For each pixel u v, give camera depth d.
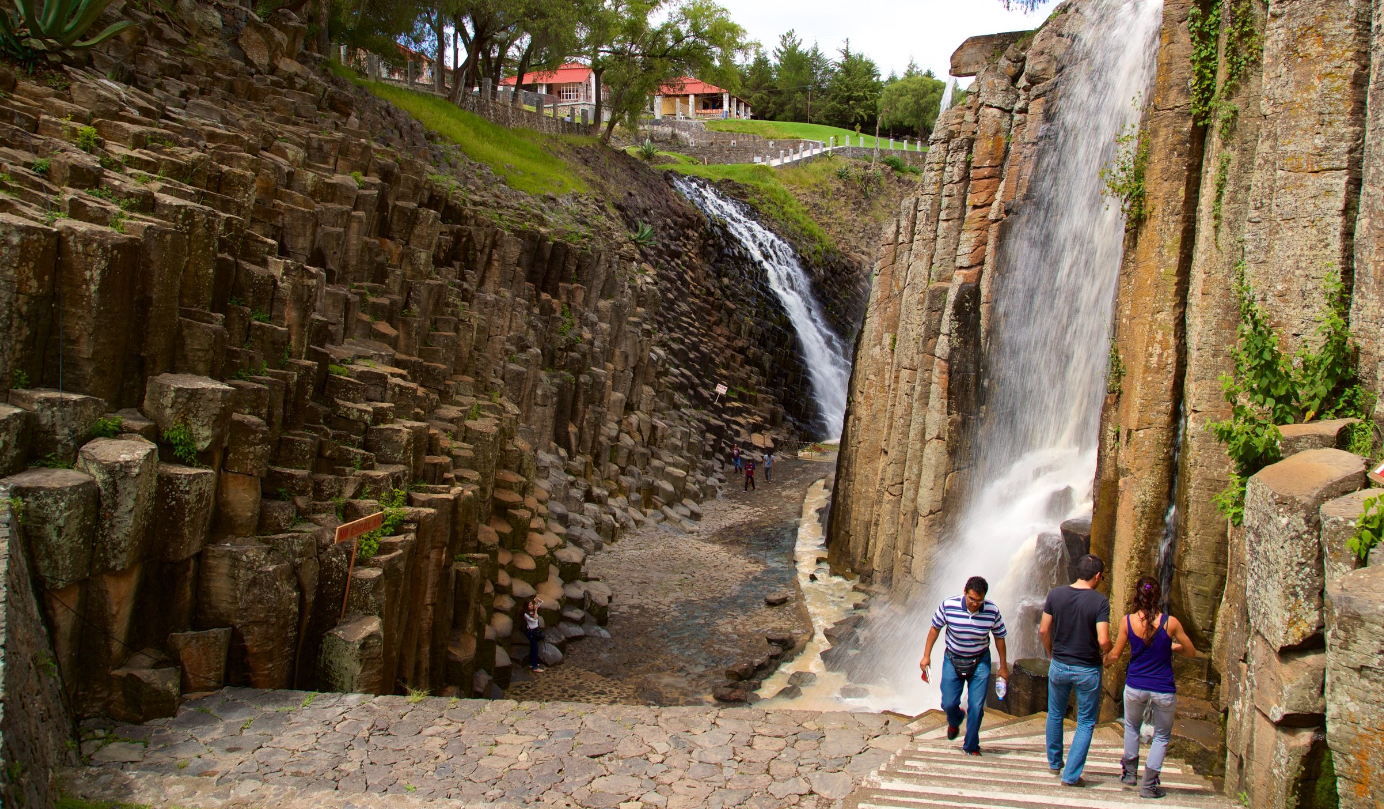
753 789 8.92
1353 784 6.18
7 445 8.70
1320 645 7.10
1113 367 13.66
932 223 21.39
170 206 11.30
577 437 28.73
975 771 8.89
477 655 15.35
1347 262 9.37
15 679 6.93
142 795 7.75
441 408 18.97
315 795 7.92
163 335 10.71
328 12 39.12
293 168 19.03
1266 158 10.35
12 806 6.12
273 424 12.05
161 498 9.77
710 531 29.53
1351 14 9.44
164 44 23.17
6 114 13.88
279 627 10.51
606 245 39.03
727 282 51.12
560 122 54.47
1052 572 14.94
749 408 44.31
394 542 12.23
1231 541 9.88
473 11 45.25
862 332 25.73
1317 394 9.09
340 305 17.09
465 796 8.55
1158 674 7.85
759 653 18.58
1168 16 12.74
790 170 71.62
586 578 21.84
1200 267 11.91
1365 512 6.66
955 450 18.58
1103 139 16.83
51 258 9.52
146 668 9.52
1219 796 8.03
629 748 9.70
